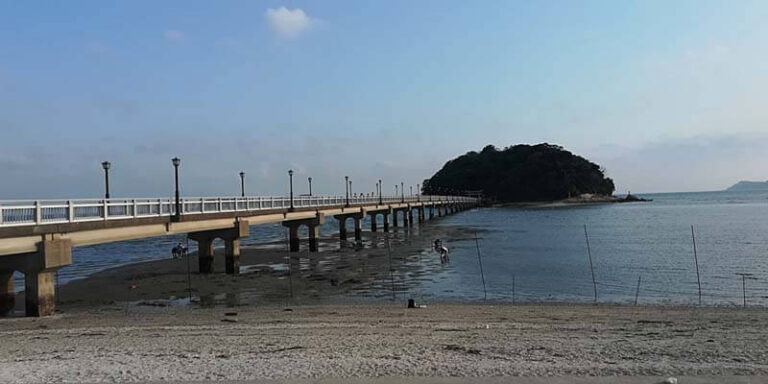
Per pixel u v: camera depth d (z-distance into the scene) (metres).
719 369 9.67
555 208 164.62
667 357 11.05
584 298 24.25
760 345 12.59
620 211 131.12
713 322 17.31
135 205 25.86
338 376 9.48
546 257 40.25
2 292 21.59
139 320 18.72
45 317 19.84
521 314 19.33
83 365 10.74
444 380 9.12
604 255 41.03
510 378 9.20
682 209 132.88
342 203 59.03
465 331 15.44
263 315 19.47
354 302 23.38
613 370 9.61
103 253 53.72
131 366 10.55
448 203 129.12
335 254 44.81
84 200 22.92
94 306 22.98
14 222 18.78
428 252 44.91
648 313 19.56
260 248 52.00
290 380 9.29
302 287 27.75
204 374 9.77
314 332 15.39
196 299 24.70
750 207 130.88
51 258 20.03
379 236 67.06
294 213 44.88
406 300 23.81
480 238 59.28
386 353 11.69
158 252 54.06
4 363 11.23
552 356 11.22
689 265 34.62
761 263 34.91
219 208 33.81
